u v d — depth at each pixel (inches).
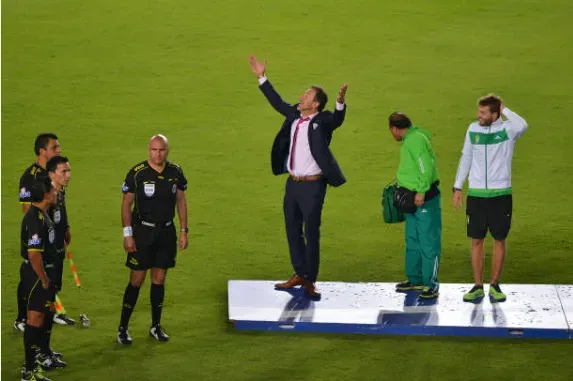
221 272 1389.0
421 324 1185.4
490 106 1210.0
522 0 2755.9
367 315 1211.2
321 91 1239.5
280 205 1653.5
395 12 2669.8
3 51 2384.4
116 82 2231.8
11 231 1512.1
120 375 1081.4
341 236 1530.5
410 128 1245.7
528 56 2393.0
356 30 2549.2
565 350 1151.0
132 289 1151.0
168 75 2276.1
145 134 1962.4
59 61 2340.1
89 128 1987.0
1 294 1294.3
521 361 1122.7
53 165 1103.6
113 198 1665.8
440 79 2257.6
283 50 2422.5
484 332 1181.7
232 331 1196.5
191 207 1636.3
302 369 1101.1
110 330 1198.3
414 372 1097.4
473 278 1368.1
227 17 2625.5
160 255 1157.1
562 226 1572.3
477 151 1229.7
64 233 1135.0
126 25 2561.5
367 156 1870.1
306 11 2672.2
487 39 2493.8
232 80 2251.5
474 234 1248.8
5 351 1138.0
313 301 1253.1
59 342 1162.6
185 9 2674.7
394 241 1514.5
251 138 1951.3
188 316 1241.4
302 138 1237.1
